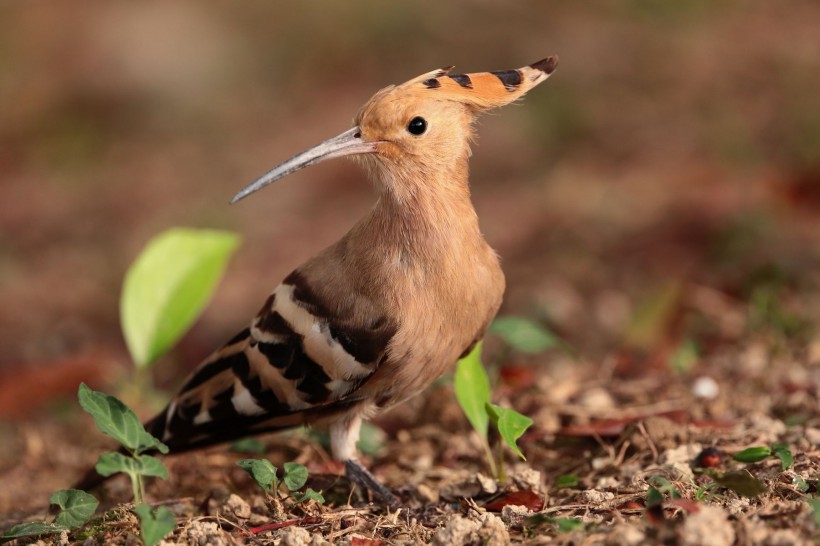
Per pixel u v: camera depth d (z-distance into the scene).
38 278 16.98
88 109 22.92
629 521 5.88
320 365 7.32
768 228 13.88
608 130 19.36
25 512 8.15
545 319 12.27
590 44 22.33
